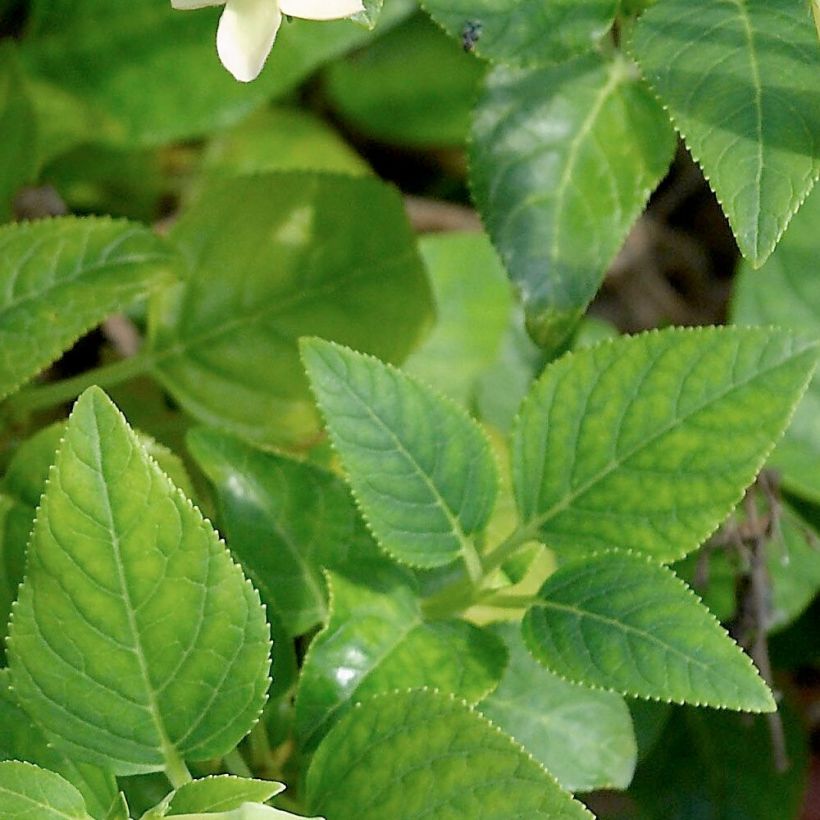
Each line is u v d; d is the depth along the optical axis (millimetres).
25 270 715
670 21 674
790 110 663
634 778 820
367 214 770
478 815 636
